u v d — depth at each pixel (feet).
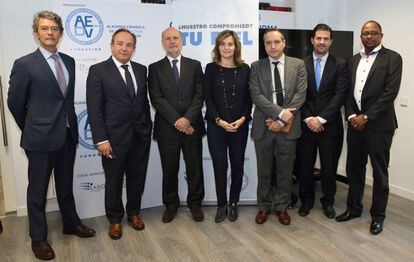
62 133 8.18
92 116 8.61
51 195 11.15
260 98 9.18
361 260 8.00
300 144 10.28
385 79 8.75
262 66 9.35
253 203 11.34
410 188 11.77
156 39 10.61
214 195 11.35
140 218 10.41
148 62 10.62
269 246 8.70
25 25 10.10
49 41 7.79
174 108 9.37
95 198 10.63
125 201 10.93
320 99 9.68
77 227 9.41
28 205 8.29
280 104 9.29
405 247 8.53
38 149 7.91
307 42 12.13
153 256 8.36
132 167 9.45
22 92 7.73
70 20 9.72
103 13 10.01
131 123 8.89
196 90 9.59
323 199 10.59
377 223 9.32
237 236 9.25
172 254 8.43
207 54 10.64
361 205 10.15
